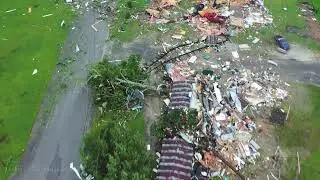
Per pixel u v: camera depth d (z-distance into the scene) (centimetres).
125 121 2338
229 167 2103
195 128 2217
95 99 2439
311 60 2683
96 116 2373
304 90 2497
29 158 2189
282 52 2731
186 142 2131
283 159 2159
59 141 2266
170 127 2211
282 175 2094
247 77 2566
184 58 2695
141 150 1988
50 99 2477
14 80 2581
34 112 2406
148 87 2442
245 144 2209
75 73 2625
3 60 2706
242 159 2150
